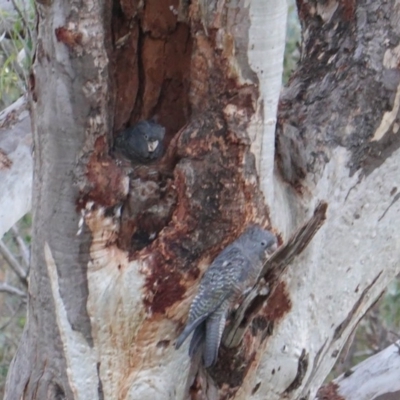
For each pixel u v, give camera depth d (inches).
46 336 111.0
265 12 103.0
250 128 106.0
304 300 117.0
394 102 116.0
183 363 113.7
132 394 113.1
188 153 106.7
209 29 104.5
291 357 117.0
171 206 107.7
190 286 108.4
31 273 110.7
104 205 105.0
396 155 117.0
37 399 113.6
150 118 116.7
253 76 105.3
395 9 117.4
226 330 109.3
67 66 100.6
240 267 105.5
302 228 105.8
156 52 113.5
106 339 110.2
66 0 99.0
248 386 116.6
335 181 115.9
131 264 107.5
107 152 105.3
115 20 110.5
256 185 107.6
